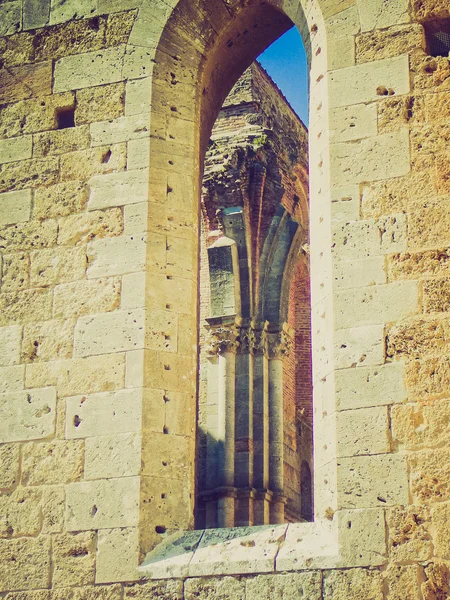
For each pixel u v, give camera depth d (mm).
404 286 13664
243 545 13570
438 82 14375
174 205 15445
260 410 31172
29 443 14734
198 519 30406
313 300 14320
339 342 13695
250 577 13141
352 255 13984
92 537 14008
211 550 13625
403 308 13586
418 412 13133
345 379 13523
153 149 15555
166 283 15039
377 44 14742
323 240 14305
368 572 12703
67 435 14594
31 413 14867
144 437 14242
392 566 12656
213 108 16922
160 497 14117
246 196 32375
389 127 14352
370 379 13438
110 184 15555
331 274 13984
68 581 13914
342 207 14203
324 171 14539
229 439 30734
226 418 30891
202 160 16438
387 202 14062
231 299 31766
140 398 14398
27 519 14383
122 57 16125
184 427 14539
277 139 33562
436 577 12477
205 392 31875
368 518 12922
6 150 16297
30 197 15922
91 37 16422
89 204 15562
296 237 32750
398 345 13461
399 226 13914
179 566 13500
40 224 15734
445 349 13266
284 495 30844
